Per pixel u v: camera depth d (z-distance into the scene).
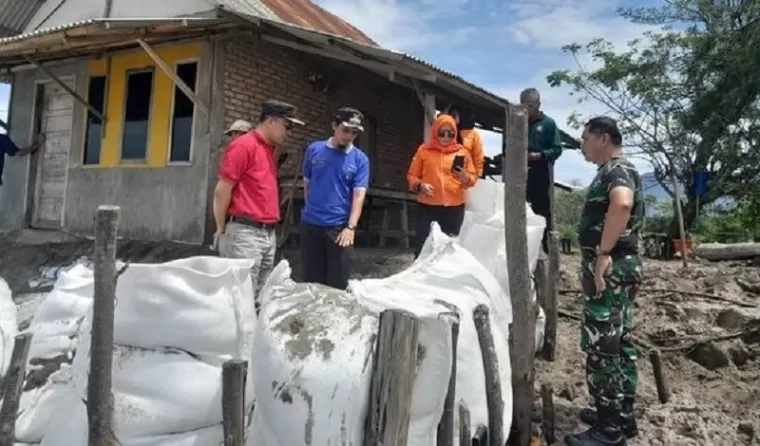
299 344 2.32
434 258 3.48
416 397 2.40
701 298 6.36
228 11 6.03
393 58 6.27
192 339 2.57
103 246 2.45
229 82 7.79
